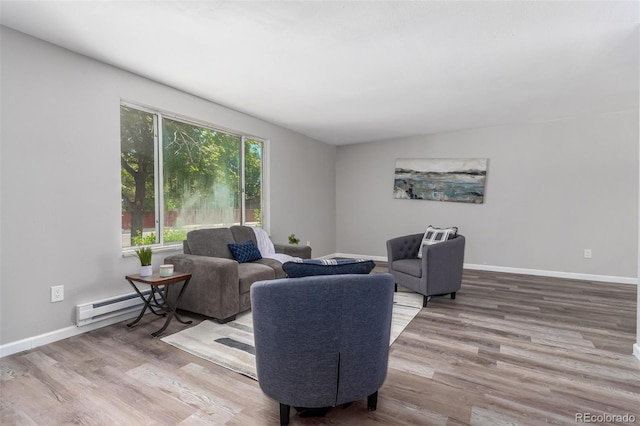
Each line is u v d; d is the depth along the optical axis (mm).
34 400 1761
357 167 6395
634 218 4469
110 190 2883
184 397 1792
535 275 4965
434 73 3064
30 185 2391
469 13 2107
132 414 1648
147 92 3162
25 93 2354
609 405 1741
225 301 2865
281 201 5082
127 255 3002
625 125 4473
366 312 1533
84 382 1935
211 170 4031
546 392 1859
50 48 2475
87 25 2221
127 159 3131
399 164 5949
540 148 4938
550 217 4918
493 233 5277
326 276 1485
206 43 2471
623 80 3264
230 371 2068
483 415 1655
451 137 5508
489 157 5254
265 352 1561
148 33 2326
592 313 3219
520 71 3037
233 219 4355
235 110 4188
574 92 3637
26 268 2375
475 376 2031
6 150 2273
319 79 3184
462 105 4070
